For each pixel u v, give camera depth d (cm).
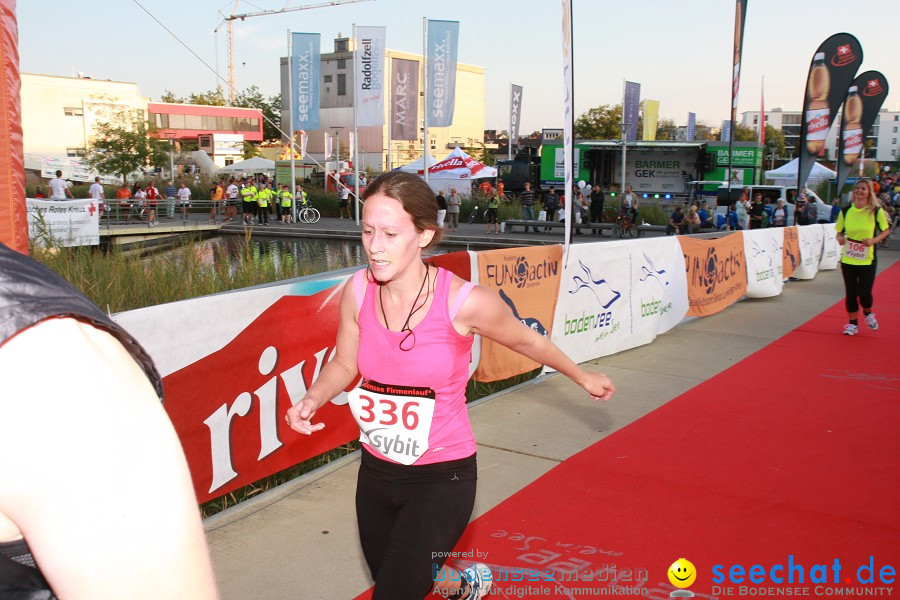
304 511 401
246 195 3069
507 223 2705
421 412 233
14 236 421
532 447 501
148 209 2902
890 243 2403
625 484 438
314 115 2997
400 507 240
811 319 1009
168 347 359
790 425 549
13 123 417
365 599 316
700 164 3344
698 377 692
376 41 2630
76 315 83
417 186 227
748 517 394
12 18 415
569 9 762
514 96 3778
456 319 232
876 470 461
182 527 84
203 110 6288
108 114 4403
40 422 76
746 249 1126
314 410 247
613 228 2542
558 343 704
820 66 1655
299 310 445
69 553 77
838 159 1997
